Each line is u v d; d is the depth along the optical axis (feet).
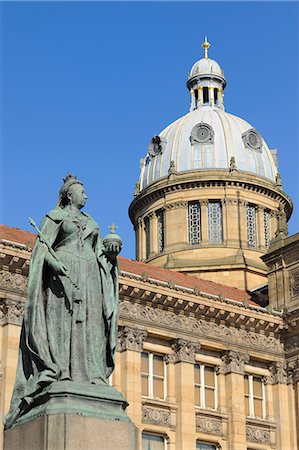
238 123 256.93
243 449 170.09
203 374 172.96
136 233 250.98
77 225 42.86
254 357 179.63
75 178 44.80
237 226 234.79
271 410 180.24
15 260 144.56
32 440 37.68
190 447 161.99
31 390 39.45
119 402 39.73
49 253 41.45
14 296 144.46
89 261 42.47
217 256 230.48
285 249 188.34
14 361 141.18
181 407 163.94
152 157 254.27
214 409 171.94
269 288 190.39
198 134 249.34
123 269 180.14
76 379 40.01
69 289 41.04
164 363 167.63
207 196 237.25
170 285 168.04
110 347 41.91
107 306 42.16
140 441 157.07
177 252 233.14
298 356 180.75
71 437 37.35
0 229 163.43
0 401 137.18
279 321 183.62
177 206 238.27
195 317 172.35
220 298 175.01
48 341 40.55
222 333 175.63
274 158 260.62
